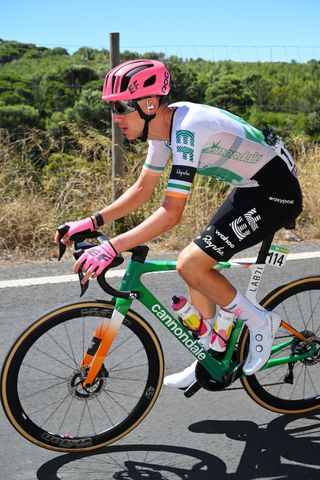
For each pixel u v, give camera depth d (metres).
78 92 9.91
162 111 2.52
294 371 3.39
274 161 2.70
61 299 4.31
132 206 2.83
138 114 2.46
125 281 2.62
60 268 4.88
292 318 3.64
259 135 2.68
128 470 2.61
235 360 2.88
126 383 3.27
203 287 2.62
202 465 2.64
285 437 2.86
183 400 3.16
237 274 4.84
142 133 2.51
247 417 3.02
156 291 4.46
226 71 18.86
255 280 2.79
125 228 5.68
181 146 2.45
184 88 10.36
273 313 2.75
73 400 3.10
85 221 2.74
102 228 5.65
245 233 2.63
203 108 2.54
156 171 2.80
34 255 5.18
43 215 5.55
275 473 2.60
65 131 6.36
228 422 2.97
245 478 2.56
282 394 3.12
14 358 2.56
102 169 6.10
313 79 23.30
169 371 3.44
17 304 4.22
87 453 2.73
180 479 2.55
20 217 5.42
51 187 5.90
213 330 2.81
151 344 2.75
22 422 2.62
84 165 6.10
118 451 2.74
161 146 2.74
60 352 3.50
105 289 2.55
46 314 2.57
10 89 14.09
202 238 2.61
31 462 2.65
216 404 3.13
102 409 3.03
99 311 2.63
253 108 13.76
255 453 2.73
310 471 2.61
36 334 2.57
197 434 2.87
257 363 2.70
